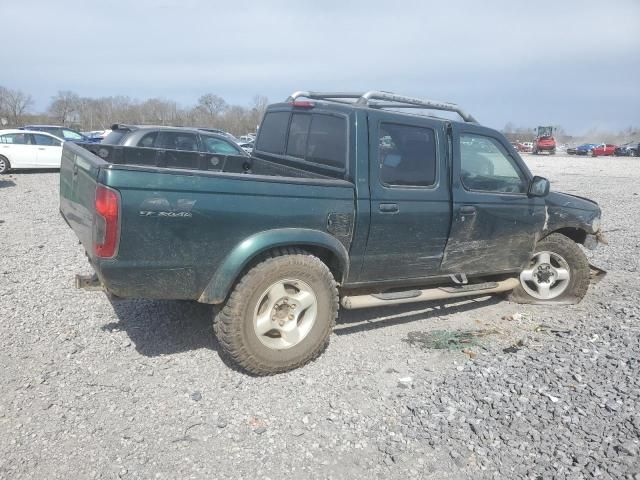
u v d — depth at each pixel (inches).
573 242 219.9
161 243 130.1
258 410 133.8
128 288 131.6
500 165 193.6
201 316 191.2
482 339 184.5
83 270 244.1
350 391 144.6
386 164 164.4
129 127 430.9
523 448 118.2
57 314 188.1
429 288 191.8
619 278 268.5
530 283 221.6
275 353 149.1
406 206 167.0
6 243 295.9
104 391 139.3
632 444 117.3
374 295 173.8
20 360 152.9
